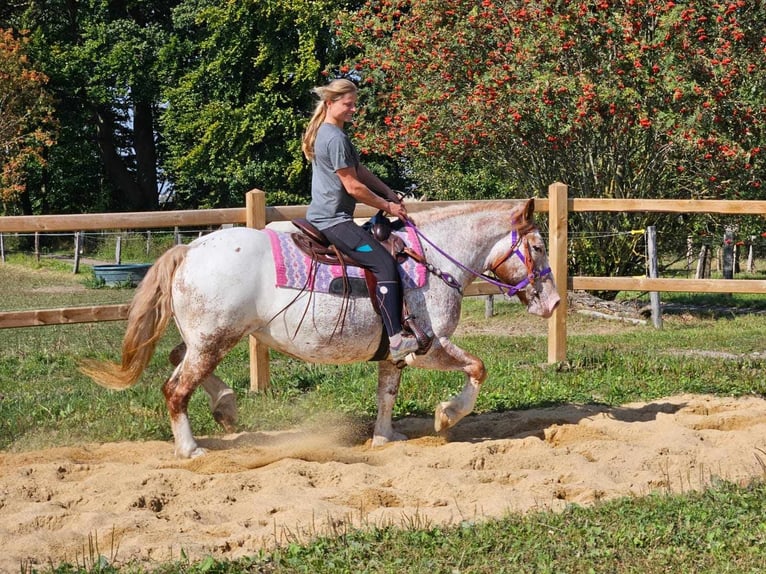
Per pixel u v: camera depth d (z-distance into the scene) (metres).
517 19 15.70
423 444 7.36
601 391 9.18
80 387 9.66
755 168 14.60
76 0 36.84
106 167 40.00
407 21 17.66
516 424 7.95
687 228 17.14
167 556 4.91
